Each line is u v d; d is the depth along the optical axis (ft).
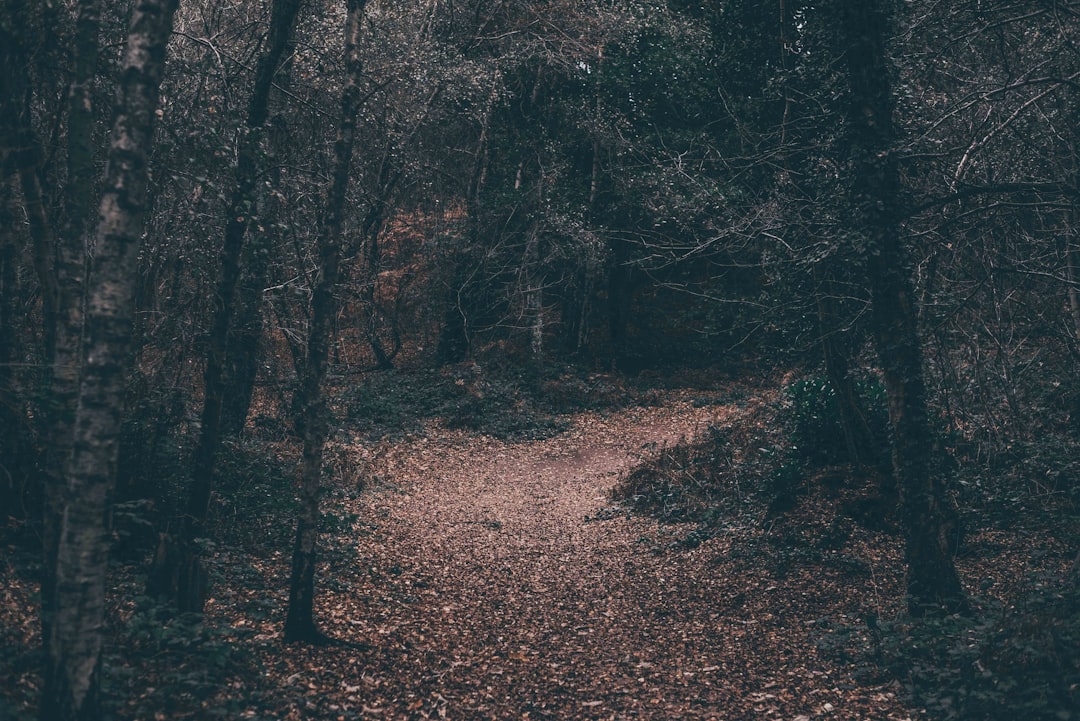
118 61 26.13
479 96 66.54
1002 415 42.04
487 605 32.48
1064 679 19.43
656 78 79.71
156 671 20.34
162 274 32.65
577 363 92.48
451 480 60.49
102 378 15.80
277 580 30.83
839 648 26.25
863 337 39.34
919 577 27.32
